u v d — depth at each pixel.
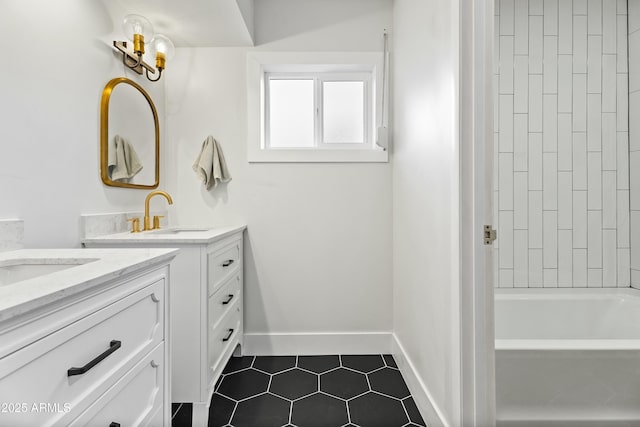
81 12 1.43
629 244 2.23
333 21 2.24
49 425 0.57
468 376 1.19
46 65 1.24
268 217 2.26
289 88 2.44
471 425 1.18
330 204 2.27
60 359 0.59
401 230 2.05
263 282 2.26
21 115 1.13
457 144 1.20
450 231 1.28
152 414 0.91
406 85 1.92
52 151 1.27
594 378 1.36
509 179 2.24
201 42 2.17
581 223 2.24
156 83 2.12
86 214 1.46
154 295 0.92
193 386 1.43
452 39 1.23
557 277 2.25
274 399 1.70
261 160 2.24
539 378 1.36
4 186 1.07
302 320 2.27
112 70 1.65
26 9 1.15
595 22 2.21
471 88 1.19
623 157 2.22
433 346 1.48
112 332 0.74
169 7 1.78
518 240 2.25
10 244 1.07
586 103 2.22
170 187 2.24
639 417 1.35
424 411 1.55
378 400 1.70
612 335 2.07
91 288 0.66
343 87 2.43
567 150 2.23
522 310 2.14
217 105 2.24
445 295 1.33
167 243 1.42
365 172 2.27
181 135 2.24
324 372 1.99
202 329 1.43
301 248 2.27
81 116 1.43
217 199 2.25
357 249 2.27
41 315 0.55
